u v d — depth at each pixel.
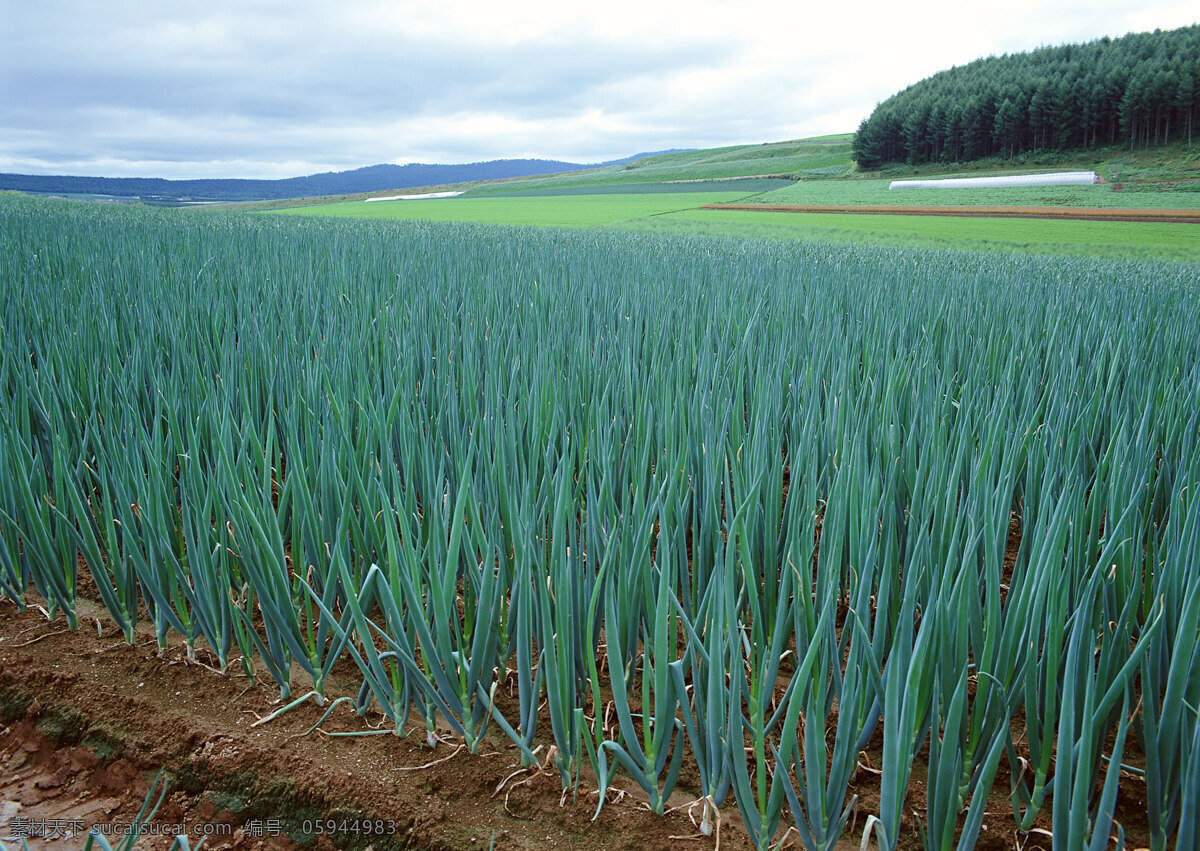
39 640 3.07
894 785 1.80
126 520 2.86
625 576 2.48
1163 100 73.19
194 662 2.92
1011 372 4.91
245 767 2.41
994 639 2.05
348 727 2.60
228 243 14.03
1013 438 3.50
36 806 2.38
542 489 2.91
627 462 3.41
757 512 2.80
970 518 2.55
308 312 6.75
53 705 2.70
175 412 3.74
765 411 3.45
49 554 3.00
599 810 2.13
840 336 6.11
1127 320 7.06
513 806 2.27
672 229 37.81
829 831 1.98
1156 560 2.58
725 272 11.48
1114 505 2.83
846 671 1.85
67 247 11.12
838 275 11.91
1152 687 2.04
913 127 87.44
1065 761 1.70
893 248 23.59
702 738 2.15
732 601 2.05
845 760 1.89
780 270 12.34
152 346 5.18
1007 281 11.82
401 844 2.17
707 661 2.14
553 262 12.06
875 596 3.21
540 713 2.69
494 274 10.08
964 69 110.00
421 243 15.45
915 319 7.26
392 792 2.30
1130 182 57.22
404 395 3.90
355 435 3.87
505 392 4.73
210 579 2.69
